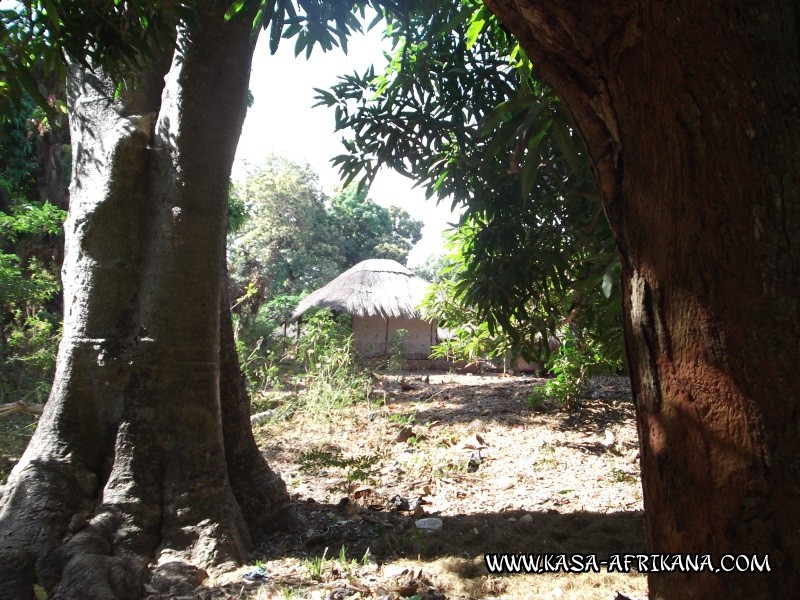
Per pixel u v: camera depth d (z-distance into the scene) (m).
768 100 1.48
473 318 8.09
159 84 3.84
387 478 5.19
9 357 8.15
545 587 3.10
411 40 3.99
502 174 4.44
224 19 3.47
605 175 1.78
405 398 9.80
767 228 1.46
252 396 8.59
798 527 1.40
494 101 4.57
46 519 3.16
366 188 4.83
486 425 7.36
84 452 3.42
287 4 3.42
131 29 2.92
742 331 1.46
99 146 3.62
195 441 3.49
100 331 3.50
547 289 5.01
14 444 5.75
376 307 18.66
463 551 3.59
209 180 3.56
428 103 4.55
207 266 3.57
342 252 33.22
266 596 2.99
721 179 1.48
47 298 9.42
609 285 3.48
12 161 14.09
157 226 3.55
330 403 8.07
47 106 2.61
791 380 1.43
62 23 2.76
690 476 1.53
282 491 4.07
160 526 3.36
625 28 1.55
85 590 2.84
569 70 1.74
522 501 4.63
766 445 1.43
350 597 2.96
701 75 1.48
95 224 3.56
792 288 1.45
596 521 4.13
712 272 1.48
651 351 1.62
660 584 1.62
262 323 12.78
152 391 3.46
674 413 1.56
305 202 30.81
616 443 6.43
